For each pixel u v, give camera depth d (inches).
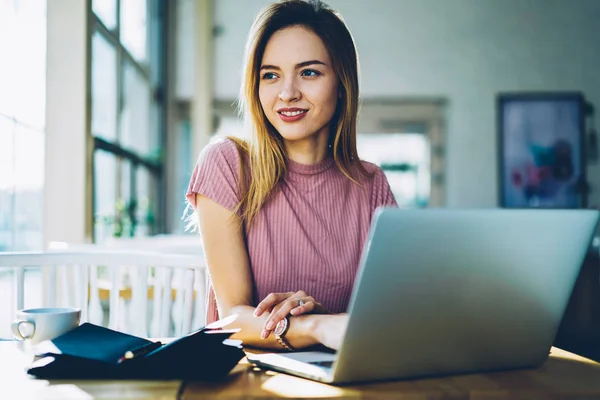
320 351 38.2
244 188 47.9
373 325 29.4
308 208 49.4
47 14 117.0
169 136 252.5
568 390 30.9
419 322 30.5
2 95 92.8
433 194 259.3
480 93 260.1
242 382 31.6
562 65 259.4
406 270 29.0
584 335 147.6
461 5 260.7
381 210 27.6
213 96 258.7
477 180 259.4
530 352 34.9
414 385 31.3
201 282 64.2
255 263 48.0
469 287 31.0
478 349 33.2
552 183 258.7
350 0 261.3
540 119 259.0
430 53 260.7
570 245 33.1
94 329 37.4
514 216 30.7
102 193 143.8
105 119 148.7
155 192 232.2
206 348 32.5
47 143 117.1
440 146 259.9
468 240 30.0
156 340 40.2
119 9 163.2
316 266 48.5
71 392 29.6
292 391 29.9
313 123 48.3
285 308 39.4
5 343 41.8
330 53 48.8
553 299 34.0
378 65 260.8
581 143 258.4
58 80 117.7
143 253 60.9
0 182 92.8
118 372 31.7
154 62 230.4
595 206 256.8
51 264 58.6
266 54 48.3
